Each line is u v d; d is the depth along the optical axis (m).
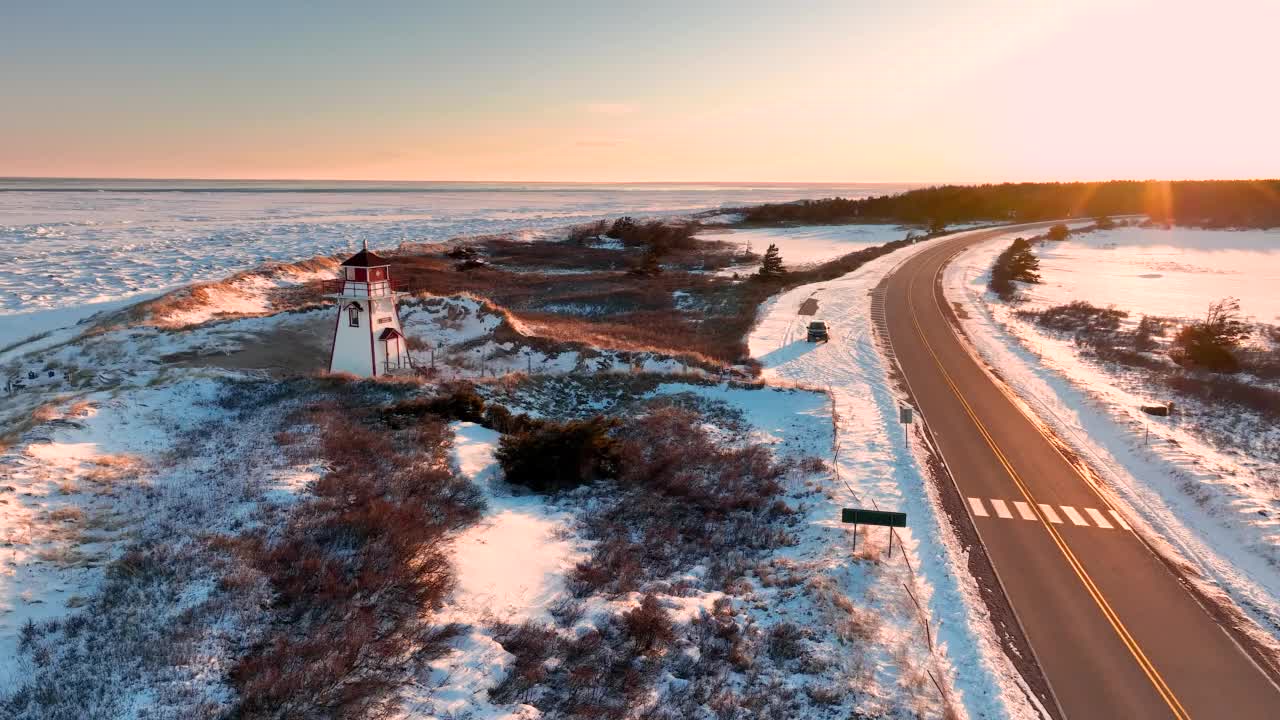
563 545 21.91
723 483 28.34
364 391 35.41
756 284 79.69
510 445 27.77
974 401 41.25
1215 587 21.62
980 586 21.41
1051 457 32.62
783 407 38.69
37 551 17.08
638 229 133.62
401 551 18.67
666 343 53.69
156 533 18.67
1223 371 48.59
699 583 20.64
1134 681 17.14
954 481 29.75
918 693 15.95
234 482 22.45
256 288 72.44
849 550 22.66
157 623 14.56
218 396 34.00
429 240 122.69
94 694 12.38
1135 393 43.34
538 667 15.16
